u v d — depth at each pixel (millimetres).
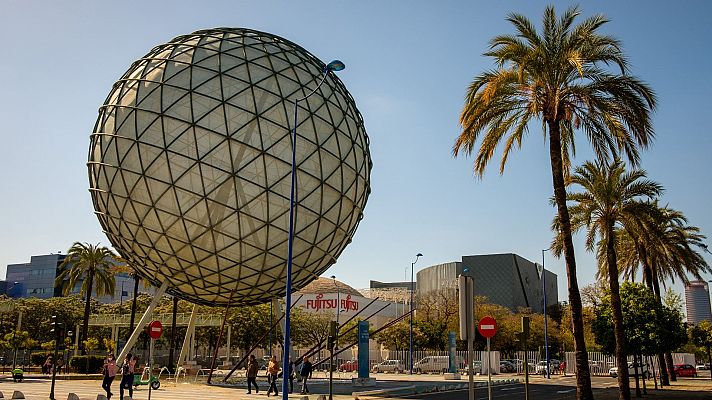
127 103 32250
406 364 73062
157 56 33938
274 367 27344
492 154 25578
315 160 32438
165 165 30406
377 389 33906
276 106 31766
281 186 31281
